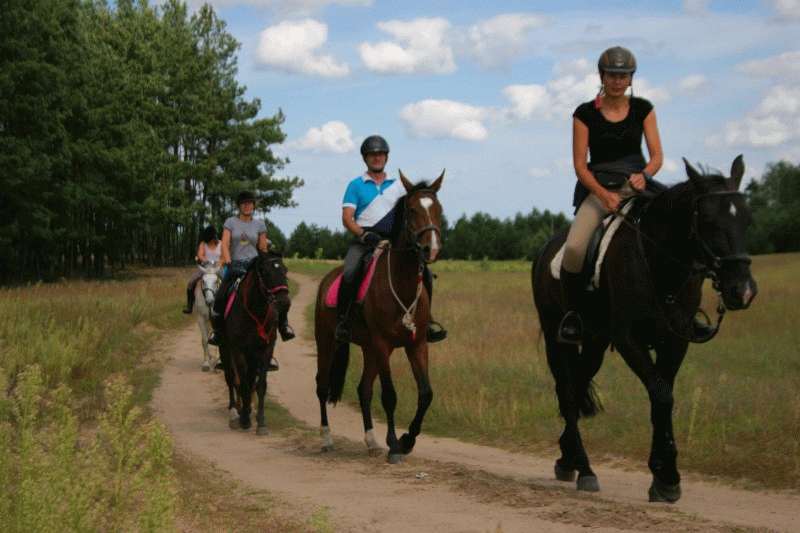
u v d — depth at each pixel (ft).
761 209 378.73
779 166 419.54
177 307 90.58
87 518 14.52
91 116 144.87
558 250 24.82
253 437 34.22
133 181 155.74
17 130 127.54
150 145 183.83
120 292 99.30
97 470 16.19
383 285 27.37
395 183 29.50
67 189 135.85
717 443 28.86
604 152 22.98
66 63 139.13
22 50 125.39
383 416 39.75
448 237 449.89
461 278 169.07
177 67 201.77
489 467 28.35
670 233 20.13
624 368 45.96
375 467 26.40
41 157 125.59
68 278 153.48
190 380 50.55
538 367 45.78
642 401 36.83
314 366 57.16
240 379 36.14
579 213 23.04
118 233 162.81
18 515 13.83
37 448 15.97
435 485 22.88
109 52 187.42
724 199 18.98
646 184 22.06
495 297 101.24
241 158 215.10
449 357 49.73
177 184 196.65
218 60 224.12
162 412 40.24
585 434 32.40
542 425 34.60
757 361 48.37
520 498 20.70
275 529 18.24
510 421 35.35
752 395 35.27
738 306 18.52
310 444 32.09
